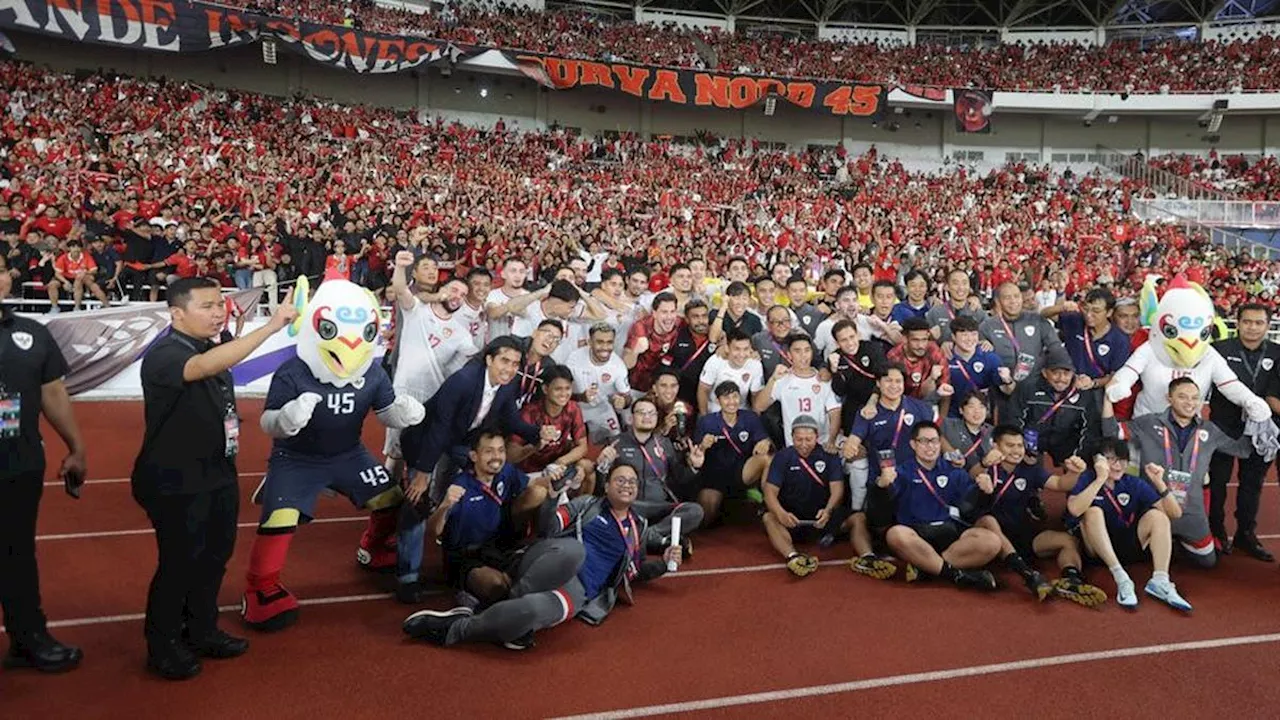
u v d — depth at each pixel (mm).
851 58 34750
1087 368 7004
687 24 36062
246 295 11344
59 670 3865
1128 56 34281
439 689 3861
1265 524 6871
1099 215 28406
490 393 4984
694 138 33594
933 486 5645
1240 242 27000
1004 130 34781
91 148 18391
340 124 25922
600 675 4051
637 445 6246
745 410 6715
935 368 6633
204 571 3893
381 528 5309
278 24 24109
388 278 13320
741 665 4191
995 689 3988
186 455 3656
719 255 19766
